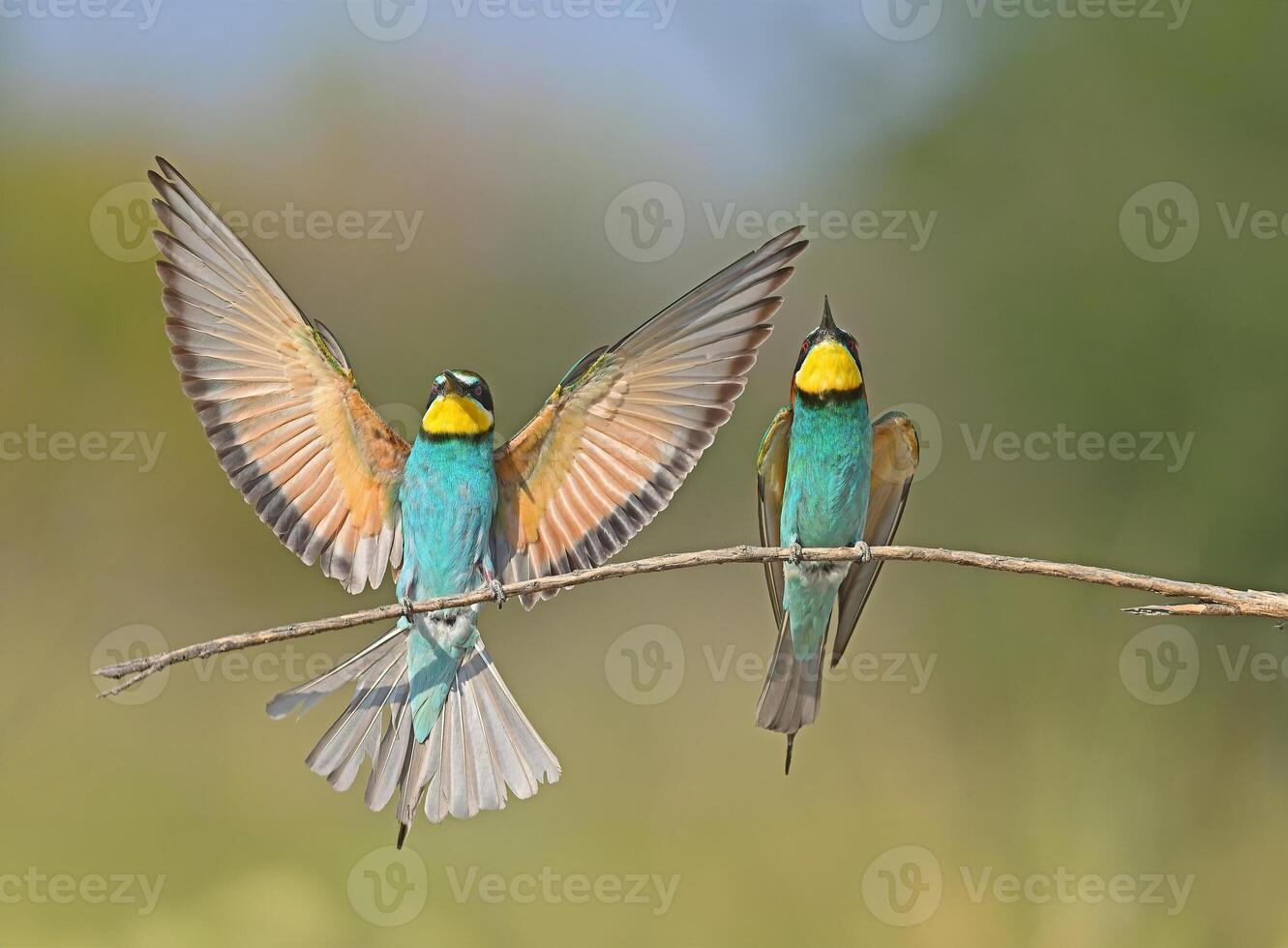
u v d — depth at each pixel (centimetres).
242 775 1252
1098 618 1321
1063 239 1379
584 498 704
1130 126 1354
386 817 1191
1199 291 1329
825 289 1505
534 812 1211
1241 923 1120
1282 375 1298
